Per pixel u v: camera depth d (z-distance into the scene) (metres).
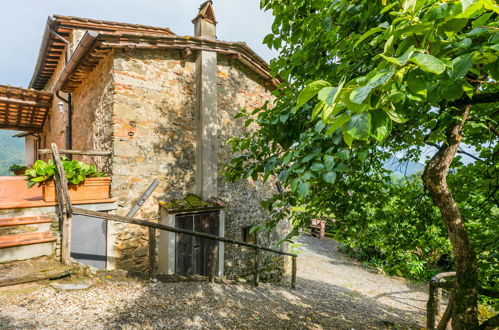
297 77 2.46
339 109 0.71
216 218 5.13
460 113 1.88
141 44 4.24
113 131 4.09
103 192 3.94
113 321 2.37
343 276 8.01
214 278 4.31
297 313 3.91
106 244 3.95
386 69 0.62
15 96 7.36
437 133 2.22
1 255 2.77
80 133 6.04
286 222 6.86
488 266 2.53
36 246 2.97
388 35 0.69
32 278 2.62
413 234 3.73
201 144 4.93
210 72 5.04
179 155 4.86
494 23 0.82
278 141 2.42
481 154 2.79
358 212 3.24
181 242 4.58
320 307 4.61
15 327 2.02
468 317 1.98
